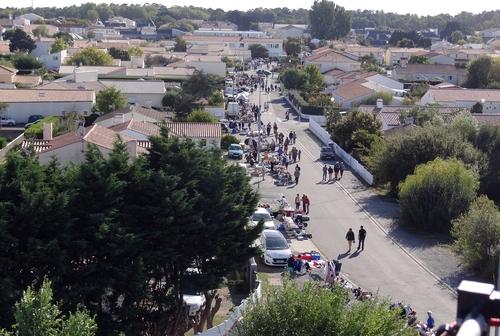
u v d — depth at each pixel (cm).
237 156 6059
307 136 7438
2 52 13112
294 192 4981
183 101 8400
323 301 1888
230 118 8319
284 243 3447
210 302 2727
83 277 2412
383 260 3509
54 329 1808
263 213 3897
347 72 12369
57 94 7756
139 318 2533
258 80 12200
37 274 2412
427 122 5591
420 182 4056
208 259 2742
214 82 9475
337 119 6869
